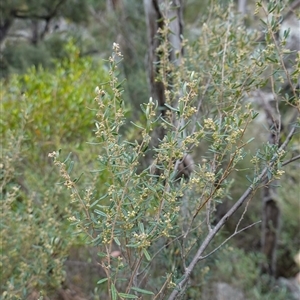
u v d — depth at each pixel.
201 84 1.37
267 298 2.26
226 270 2.35
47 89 2.30
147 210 0.99
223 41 1.36
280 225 3.20
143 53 3.95
